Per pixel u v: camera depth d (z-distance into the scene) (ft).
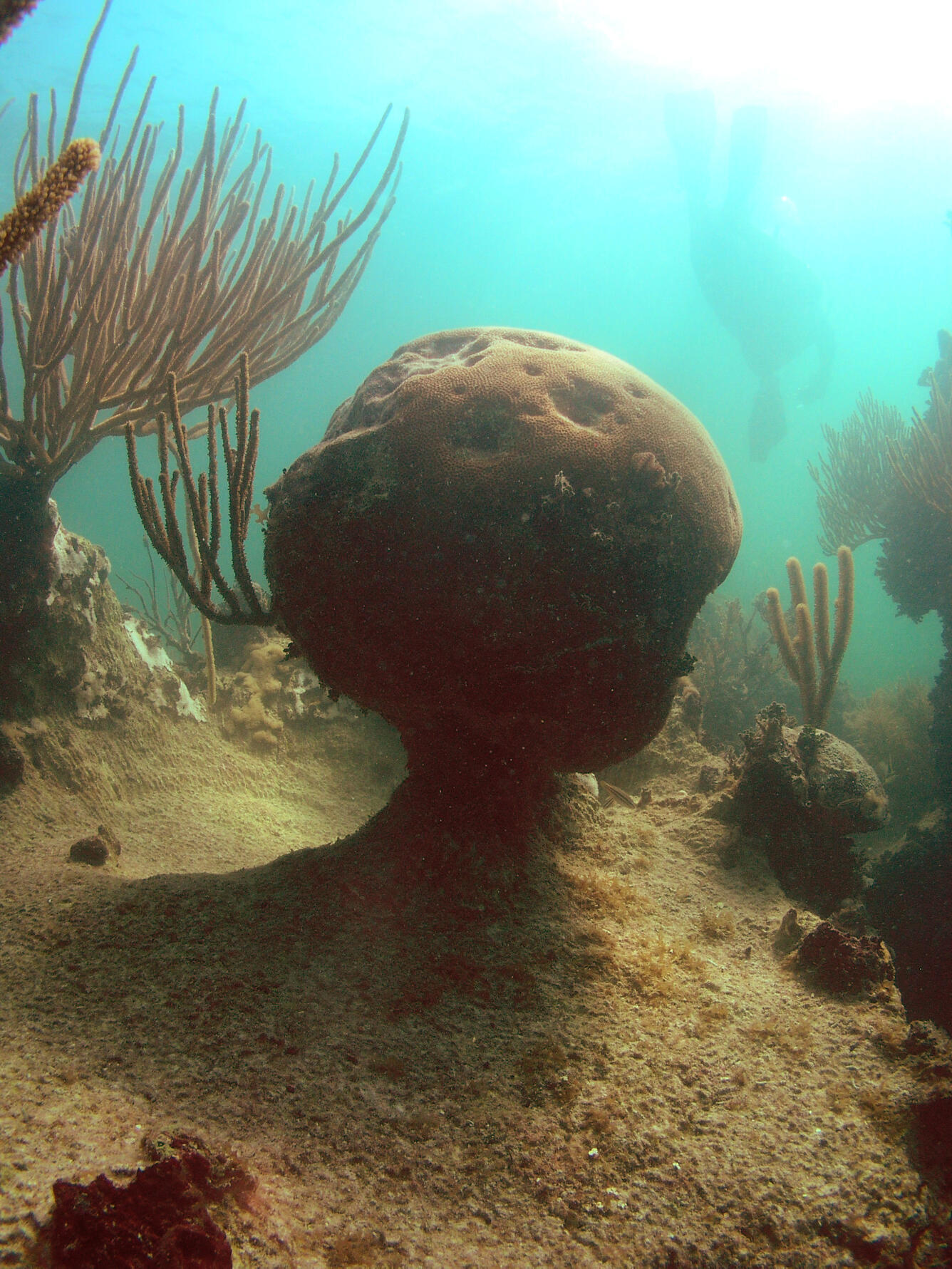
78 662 19.38
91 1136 6.95
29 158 16.20
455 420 11.14
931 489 28.09
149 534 14.20
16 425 16.25
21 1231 5.49
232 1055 8.68
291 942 10.85
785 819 15.65
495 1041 9.62
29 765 17.11
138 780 19.67
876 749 36.19
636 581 10.87
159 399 18.16
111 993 9.61
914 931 20.15
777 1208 7.65
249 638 27.68
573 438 10.93
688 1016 10.46
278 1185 7.05
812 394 75.10
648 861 14.78
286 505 11.72
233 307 17.63
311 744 24.49
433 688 11.29
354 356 271.69
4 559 16.92
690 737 21.12
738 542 12.94
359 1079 8.64
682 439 11.87
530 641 10.65
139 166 17.60
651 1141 8.34
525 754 12.21
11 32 3.27
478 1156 7.95
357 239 150.30
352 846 12.95
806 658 19.77
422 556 10.68
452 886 12.03
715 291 72.54
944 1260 7.45
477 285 240.73
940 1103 8.68
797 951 12.08
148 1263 5.31
